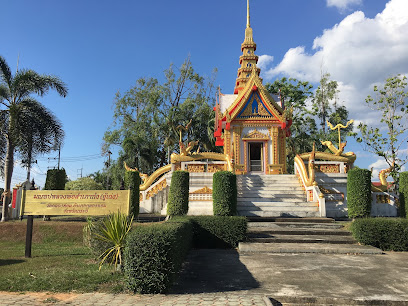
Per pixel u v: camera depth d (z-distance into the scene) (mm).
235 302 4852
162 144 35875
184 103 34469
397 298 5184
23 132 14961
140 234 5625
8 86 15875
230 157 18141
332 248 9164
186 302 4867
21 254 8766
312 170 15922
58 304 4766
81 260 7848
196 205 15633
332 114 34750
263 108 22641
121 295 5270
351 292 5473
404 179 13430
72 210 8234
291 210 14953
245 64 26609
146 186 18578
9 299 4984
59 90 16141
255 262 7879
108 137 35312
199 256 8719
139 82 37281
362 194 12922
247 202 15398
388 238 9594
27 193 8414
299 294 5352
